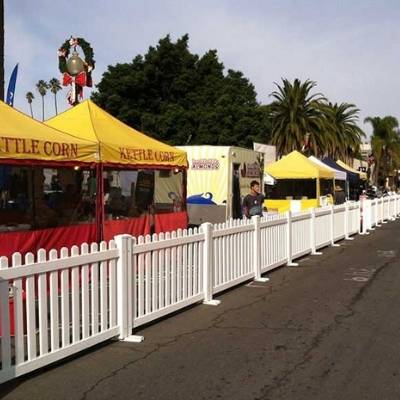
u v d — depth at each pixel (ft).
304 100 171.22
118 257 20.44
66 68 53.98
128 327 20.95
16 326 16.14
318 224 49.14
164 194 53.11
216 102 132.77
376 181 268.62
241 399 15.25
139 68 135.74
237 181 56.44
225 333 21.81
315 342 20.62
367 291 30.48
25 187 29.91
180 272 24.90
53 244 26.32
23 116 28.04
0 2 38.14
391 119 269.23
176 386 16.17
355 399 15.26
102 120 34.35
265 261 35.68
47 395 15.42
